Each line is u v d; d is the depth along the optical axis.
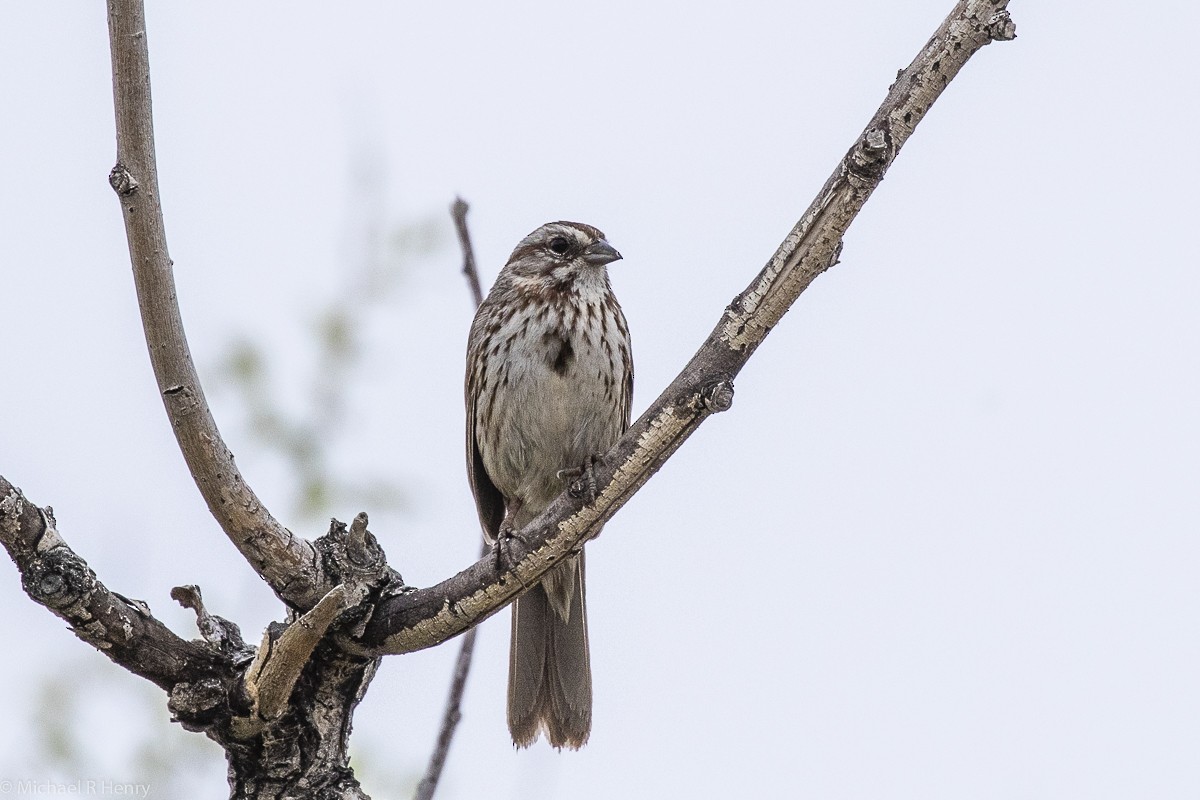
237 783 10.06
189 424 9.23
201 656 9.73
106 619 9.36
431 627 10.06
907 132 9.01
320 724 10.05
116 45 8.30
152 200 8.62
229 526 9.66
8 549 9.11
